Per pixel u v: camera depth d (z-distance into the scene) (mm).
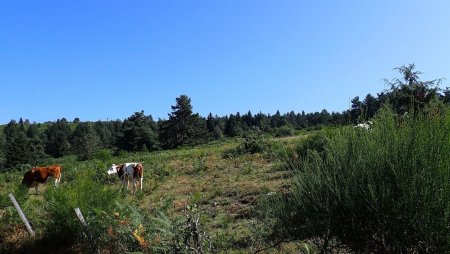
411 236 4742
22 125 126688
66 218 8758
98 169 22500
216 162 21531
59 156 81062
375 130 5500
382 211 4820
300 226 5891
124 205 8203
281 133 41844
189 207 8109
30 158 66250
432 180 4660
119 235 7312
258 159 20234
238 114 107750
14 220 9828
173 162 24531
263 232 7473
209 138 82250
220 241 7605
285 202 6230
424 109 5887
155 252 6359
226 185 14516
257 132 27219
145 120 77438
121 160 30031
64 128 105562
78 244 8453
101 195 9188
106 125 121062
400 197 4758
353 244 5324
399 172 4840
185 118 78500
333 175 5473
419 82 9406
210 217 10461
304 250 6062
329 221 5301
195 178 17859
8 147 70312
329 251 5586
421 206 4609
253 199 11625
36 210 10164
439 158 4750
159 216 7453
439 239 4562
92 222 7914
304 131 42531
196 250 6262
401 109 6785
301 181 5703
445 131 4941
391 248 4926
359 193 5059
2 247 8969
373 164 5109
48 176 18359
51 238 8945
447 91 9266
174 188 15953
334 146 5754
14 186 19484
